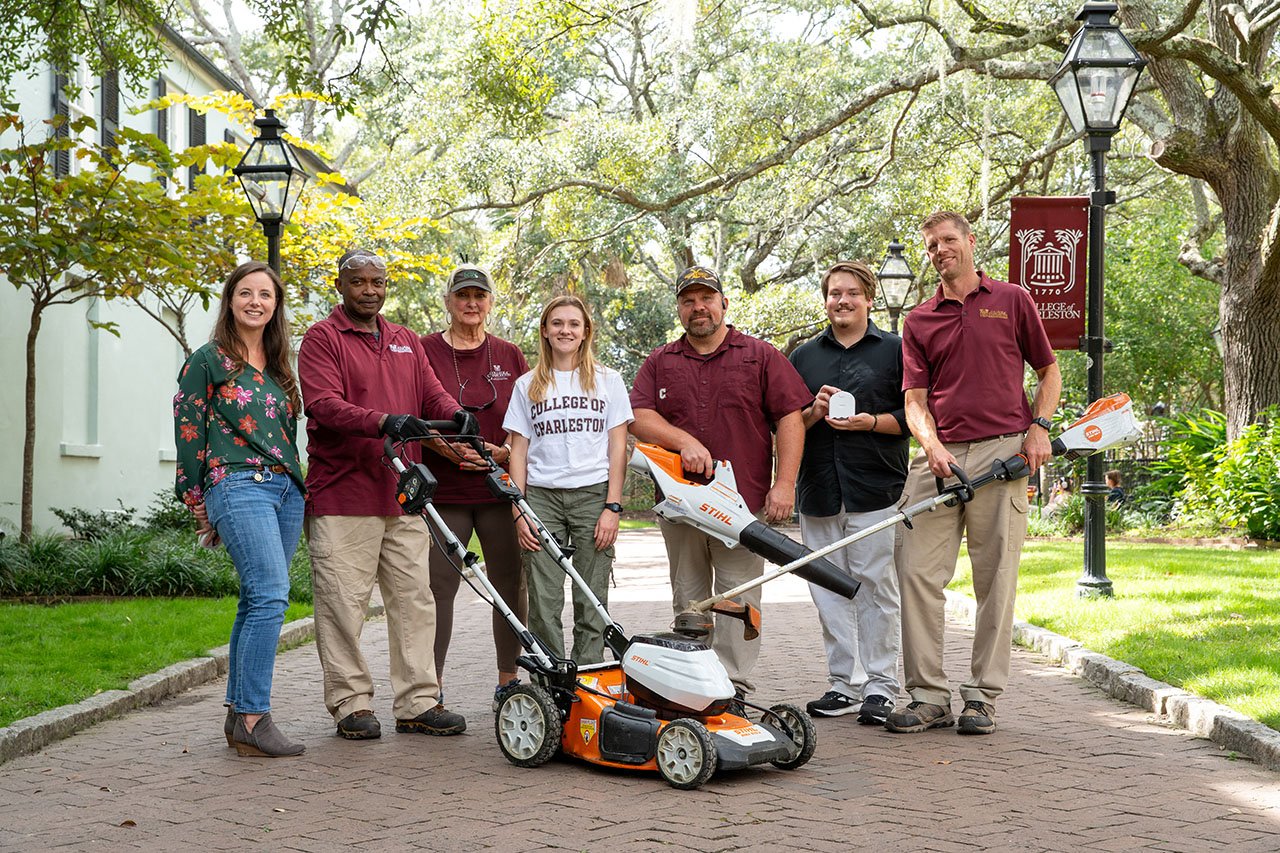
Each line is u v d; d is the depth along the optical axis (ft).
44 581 37.11
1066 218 34.30
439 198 81.56
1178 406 117.19
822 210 87.81
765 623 34.09
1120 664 23.36
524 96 70.85
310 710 22.16
